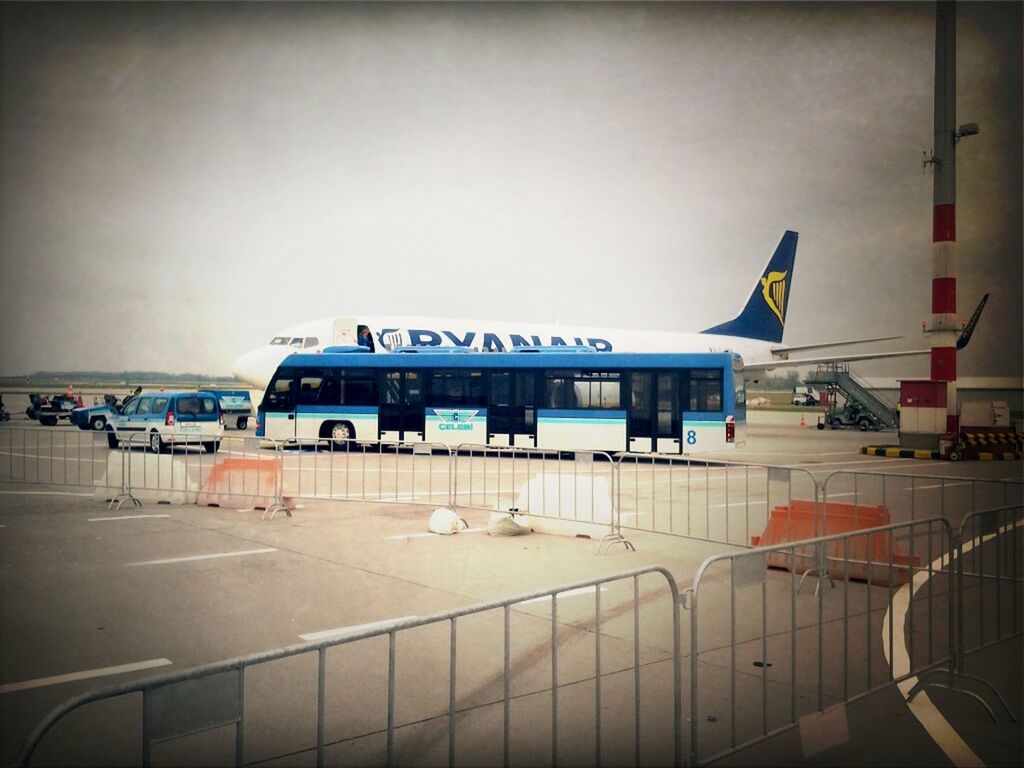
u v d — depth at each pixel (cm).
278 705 432
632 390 2041
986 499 1373
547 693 450
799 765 364
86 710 423
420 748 376
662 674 484
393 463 1992
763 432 3822
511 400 2122
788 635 568
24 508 1158
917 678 482
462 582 717
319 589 687
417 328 2752
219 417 2205
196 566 778
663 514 1155
